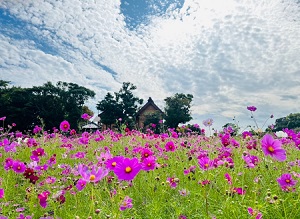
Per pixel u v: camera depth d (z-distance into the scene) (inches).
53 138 335.3
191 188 124.1
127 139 289.3
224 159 125.9
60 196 103.3
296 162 147.3
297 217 89.3
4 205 108.5
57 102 1338.6
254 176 127.9
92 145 274.5
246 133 171.2
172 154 206.5
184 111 1378.0
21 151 242.7
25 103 1317.7
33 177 116.9
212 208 96.8
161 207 100.0
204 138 277.9
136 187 131.0
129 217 93.8
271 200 87.2
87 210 102.9
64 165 162.4
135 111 1589.6
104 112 1550.2
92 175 83.9
